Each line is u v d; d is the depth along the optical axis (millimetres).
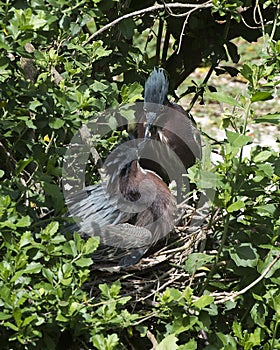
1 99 7539
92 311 7125
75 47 8305
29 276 6914
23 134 7648
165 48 11305
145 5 10547
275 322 7582
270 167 7355
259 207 7613
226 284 7828
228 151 7281
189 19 10484
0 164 8141
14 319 6516
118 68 9898
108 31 9820
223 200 7305
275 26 8461
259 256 7672
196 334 7902
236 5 8484
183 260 8062
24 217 6730
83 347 7543
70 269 6734
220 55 10867
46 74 7926
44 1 8383
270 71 7371
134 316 7031
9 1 7398
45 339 6883
